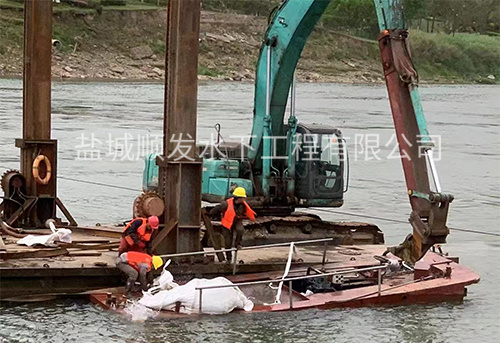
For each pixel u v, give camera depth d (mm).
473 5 194125
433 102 124812
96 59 140375
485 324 21906
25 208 25859
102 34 145750
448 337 20812
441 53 185250
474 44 188750
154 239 22828
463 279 23797
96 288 22078
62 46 138250
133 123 71500
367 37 182500
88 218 35781
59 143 58406
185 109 22875
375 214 40250
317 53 169125
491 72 188000
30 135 26266
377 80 165250
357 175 52594
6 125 66438
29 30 26188
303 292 23562
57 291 21844
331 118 85375
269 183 27281
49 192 26422
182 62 22734
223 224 23594
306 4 25484
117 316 20922
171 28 23219
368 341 20250
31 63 26141
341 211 40969
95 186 43781
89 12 145875
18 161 48938
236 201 23734
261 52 27188
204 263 23000
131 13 150625
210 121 74188
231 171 27641
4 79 120125
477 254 31953
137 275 21594
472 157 62469
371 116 89625
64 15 143000
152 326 20406
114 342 19406
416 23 194625
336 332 20641
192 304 21219
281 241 26703
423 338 20609
